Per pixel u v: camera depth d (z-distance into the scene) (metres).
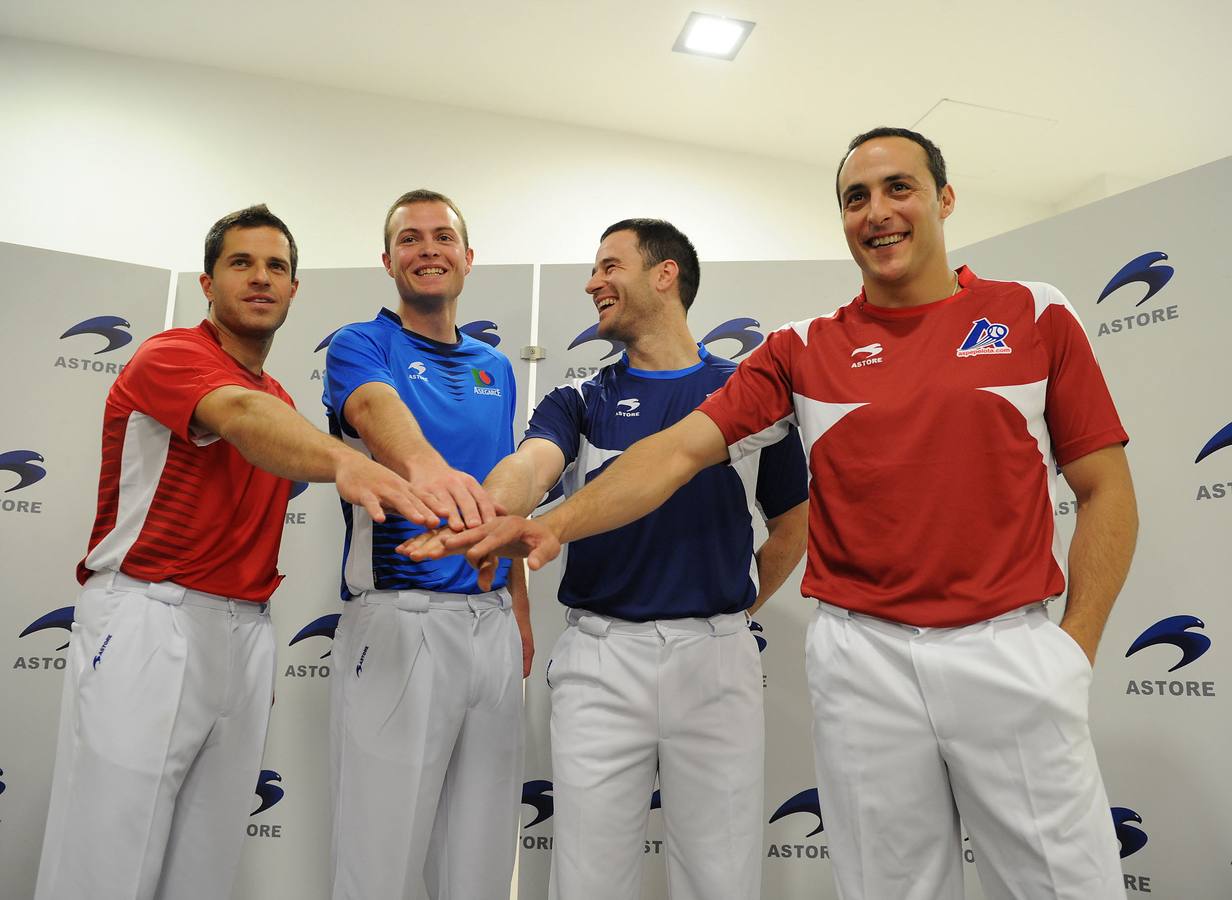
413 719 1.86
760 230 4.70
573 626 1.97
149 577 1.84
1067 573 1.46
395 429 1.81
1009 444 1.44
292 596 2.74
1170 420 2.40
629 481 1.67
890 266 1.57
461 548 1.55
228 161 4.12
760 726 1.91
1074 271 2.59
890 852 1.38
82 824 1.71
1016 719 1.32
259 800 2.64
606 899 1.77
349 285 2.88
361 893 1.81
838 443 1.53
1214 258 2.38
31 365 2.76
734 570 1.94
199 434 1.86
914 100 4.38
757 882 1.83
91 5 3.82
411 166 4.33
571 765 1.83
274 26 3.94
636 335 2.16
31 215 3.85
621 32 3.97
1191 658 2.30
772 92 4.34
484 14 3.86
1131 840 2.33
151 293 2.90
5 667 2.63
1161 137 4.64
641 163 4.62
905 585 1.42
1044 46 4.00
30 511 2.71
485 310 2.88
